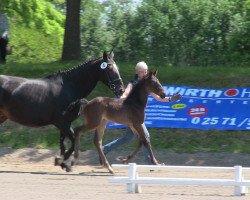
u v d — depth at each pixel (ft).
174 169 43.27
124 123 53.98
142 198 39.88
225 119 66.80
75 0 83.56
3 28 83.56
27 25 93.61
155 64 97.04
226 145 64.85
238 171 41.86
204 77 71.87
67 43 83.76
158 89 53.57
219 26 97.76
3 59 83.71
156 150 64.44
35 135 66.80
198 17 98.89
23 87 54.13
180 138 65.98
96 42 117.91
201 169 42.98
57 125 54.65
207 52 97.50
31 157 63.57
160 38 100.63
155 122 67.15
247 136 65.98
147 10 103.14
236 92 67.41
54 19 95.20
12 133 67.21
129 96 54.13
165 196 41.01
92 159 62.90
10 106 54.03
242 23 92.99
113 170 55.47
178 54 98.94
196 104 67.41
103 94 71.97
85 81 55.21
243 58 89.61
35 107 54.08
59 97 54.44
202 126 66.80
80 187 44.52
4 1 87.92
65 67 76.59
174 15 100.32
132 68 76.23
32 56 104.06
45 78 55.16
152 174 53.31
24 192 41.52
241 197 40.93
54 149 64.85
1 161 62.69
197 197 40.70
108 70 54.65
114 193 42.04
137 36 103.19
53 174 52.49
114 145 56.39
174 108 67.31
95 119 53.72
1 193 40.93
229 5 98.37
